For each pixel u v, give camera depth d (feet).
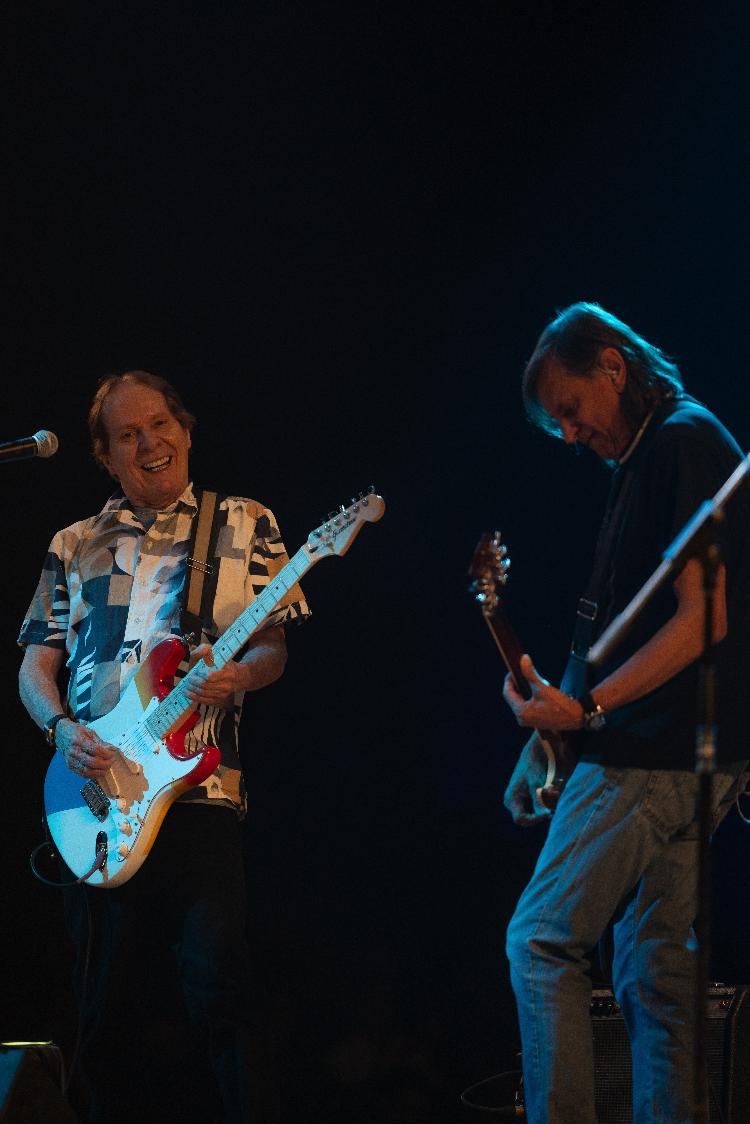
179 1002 44.16
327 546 32.27
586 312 27.91
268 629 34.47
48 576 36.60
